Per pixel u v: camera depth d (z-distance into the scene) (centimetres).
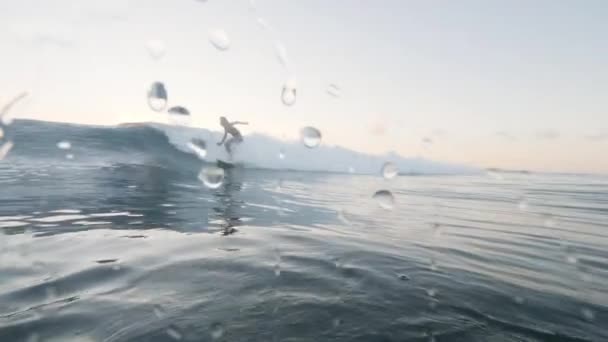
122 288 99
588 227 208
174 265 119
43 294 93
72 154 428
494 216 242
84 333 76
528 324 89
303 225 199
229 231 174
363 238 173
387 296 103
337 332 82
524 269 130
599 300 104
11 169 325
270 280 110
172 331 79
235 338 78
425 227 204
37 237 145
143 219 188
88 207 209
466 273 125
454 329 86
